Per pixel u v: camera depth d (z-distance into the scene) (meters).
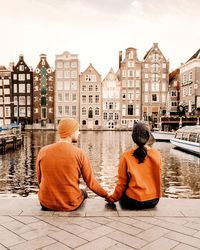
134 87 73.12
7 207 4.38
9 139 27.64
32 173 16.41
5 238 3.29
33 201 4.70
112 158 22.27
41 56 74.25
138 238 3.29
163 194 11.80
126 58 73.06
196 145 24.38
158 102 72.75
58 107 73.94
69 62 73.56
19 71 73.81
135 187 4.22
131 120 73.38
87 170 4.29
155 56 72.81
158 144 34.66
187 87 59.22
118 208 4.34
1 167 18.39
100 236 3.34
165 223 3.75
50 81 74.44
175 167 18.31
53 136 48.53
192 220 3.87
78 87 73.62
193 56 58.47
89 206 4.42
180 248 3.05
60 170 4.14
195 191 12.30
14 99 74.06
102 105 73.75
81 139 41.56
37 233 3.42
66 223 3.74
